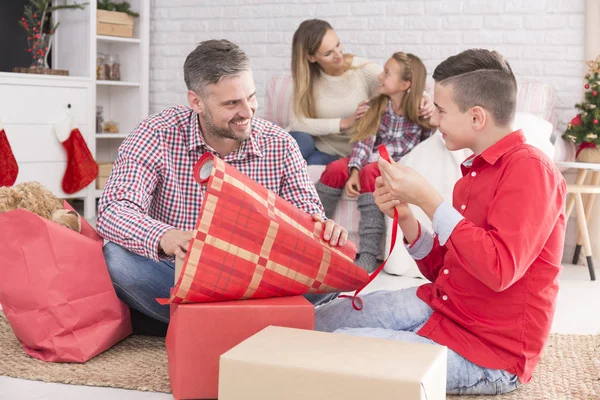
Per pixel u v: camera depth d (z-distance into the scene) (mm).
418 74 3502
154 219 2016
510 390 1722
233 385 1343
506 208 1528
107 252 2035
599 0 3789
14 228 1924
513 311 1640
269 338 1455
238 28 4754
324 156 3854
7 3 4891
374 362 1318
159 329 2197
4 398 1690
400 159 3492
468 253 1515
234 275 1619
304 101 3852
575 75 3930
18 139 4336
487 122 1624
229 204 1602
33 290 1918
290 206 1762
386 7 4324
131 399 1704
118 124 5184
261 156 2133
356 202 3609
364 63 3873
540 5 3975
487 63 1614
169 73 5043
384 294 1830
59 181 4547
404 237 1812
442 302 1722
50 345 1924
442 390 1388
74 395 1723
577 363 2043
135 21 5066
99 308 1985
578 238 3740
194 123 2080
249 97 1930
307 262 1700
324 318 1828
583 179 3588
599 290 3150
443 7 4188
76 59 4832
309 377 1294
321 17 4496
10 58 4934
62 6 4629
